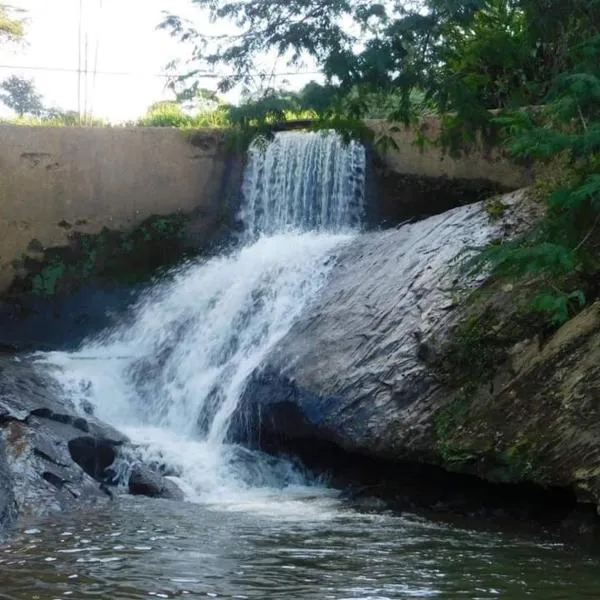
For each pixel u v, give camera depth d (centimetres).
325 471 1190
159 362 1496
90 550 787
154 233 1809
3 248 1767
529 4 1048
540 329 984
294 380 1184
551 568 747
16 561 746
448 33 1095
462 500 1033
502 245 928
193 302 1588
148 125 2139
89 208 1803
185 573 711
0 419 1126
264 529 889
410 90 1170
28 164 1784
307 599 645
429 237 1227
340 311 1245
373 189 1727
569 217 896
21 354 1602
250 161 1800
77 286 1784
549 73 1168
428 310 1095
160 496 1078
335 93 1104
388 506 1034
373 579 703
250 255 1577
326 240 1530
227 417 1286
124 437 1209
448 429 1004
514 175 1703
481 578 712
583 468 876
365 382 1107
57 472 1044
